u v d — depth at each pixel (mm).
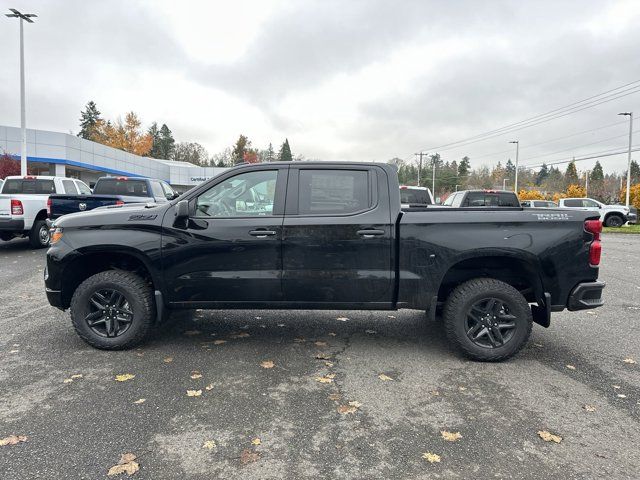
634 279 9328
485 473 2754
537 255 4391
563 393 3850
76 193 14492
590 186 72625
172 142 106875
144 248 4555
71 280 4828
